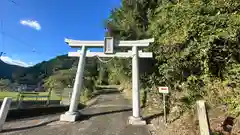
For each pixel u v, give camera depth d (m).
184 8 7.90
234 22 6.36
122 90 28.44
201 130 4.00
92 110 12.23
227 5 6.90
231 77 6.38
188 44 7.64
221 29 6.60
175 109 8.22
